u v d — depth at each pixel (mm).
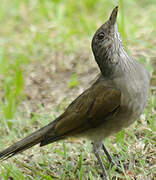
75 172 11352
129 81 10445
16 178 10875
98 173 11281
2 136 13656
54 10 22016
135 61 10711
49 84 16469
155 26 18250
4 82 17016
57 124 11086
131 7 21438
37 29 20641
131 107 10531
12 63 18406
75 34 19391
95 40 10992
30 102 15539
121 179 10773
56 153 12164
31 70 17688
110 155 11438
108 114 10820
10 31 21375
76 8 22406
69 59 17797
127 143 11812
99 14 21344
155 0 21469
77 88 15602
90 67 16797
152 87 13859
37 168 11625
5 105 15258
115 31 10805
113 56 10742
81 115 11008
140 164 11117
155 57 15695
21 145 10984
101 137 11148
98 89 10938
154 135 11828
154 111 13117
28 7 23031
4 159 11234
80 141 12836
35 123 14148
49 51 18812
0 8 23125
